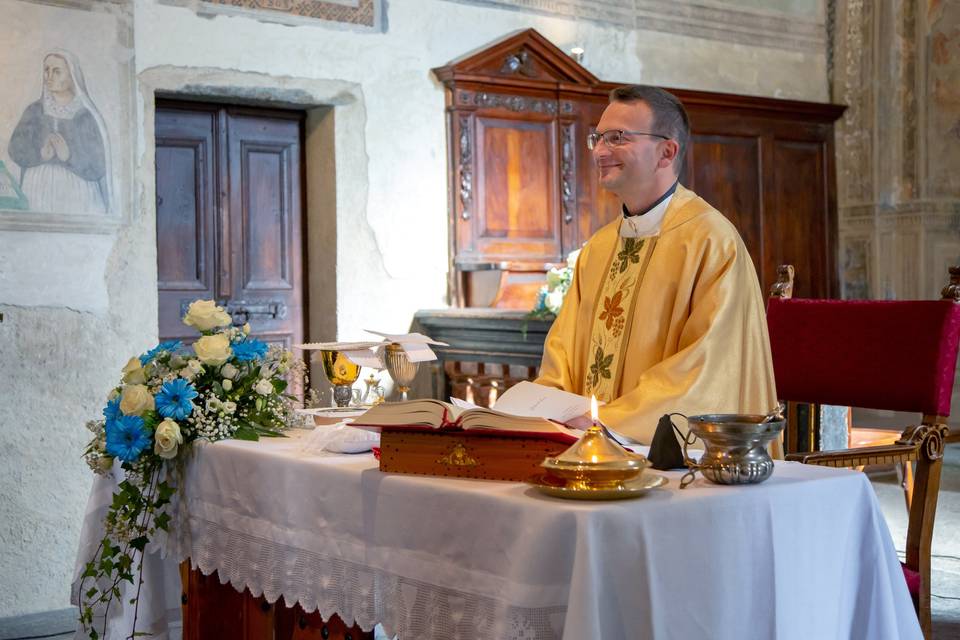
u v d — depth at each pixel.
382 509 2.28
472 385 6.00
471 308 6.36
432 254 6.46
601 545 1.89
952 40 8.60
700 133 7.64
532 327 5.48
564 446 2.11
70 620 4.92
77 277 5.16
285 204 6.27
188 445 2.95
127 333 5.31
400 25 6.31
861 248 8.58
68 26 5.14
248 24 5.74
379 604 2.30
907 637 2.28
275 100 5.93
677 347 2.85
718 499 2.03
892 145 8.55
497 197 6.66
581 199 7.00
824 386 3.37
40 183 5.06
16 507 5.00
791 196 8.09
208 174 6.00
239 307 6.10
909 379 3.16
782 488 2.12
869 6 8.47
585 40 7.16
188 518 2.97
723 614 2.02
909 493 4.91
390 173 6.29
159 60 5.44
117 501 2.95
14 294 4.99
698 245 2.83
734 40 7.95
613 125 2.90
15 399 5.00
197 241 5.97
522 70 6.71
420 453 2.27
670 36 7.59
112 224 5.27
